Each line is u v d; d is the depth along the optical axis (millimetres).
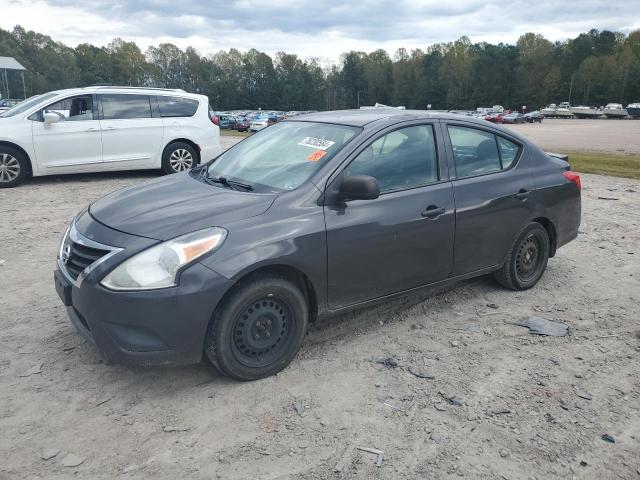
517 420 3252
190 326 3246
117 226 3471
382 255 4004
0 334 4191
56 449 2924
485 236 4688
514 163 5023
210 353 3432
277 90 147250
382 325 4480
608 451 3008
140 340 3219
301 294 3686
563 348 4152
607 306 4977
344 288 3885
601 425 3229
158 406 3316
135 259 3207
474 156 4734
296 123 4730
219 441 3016
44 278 5430
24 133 9945
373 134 4105
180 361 3303
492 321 4594
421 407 3357
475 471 2828
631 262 6289
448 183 4441
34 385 3512
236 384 3559
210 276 3242
